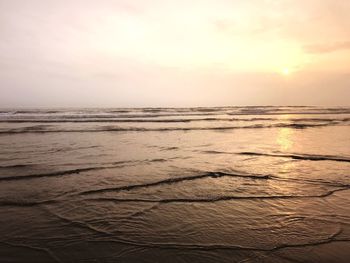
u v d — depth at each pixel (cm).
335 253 339
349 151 1035
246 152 1010
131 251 342
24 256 328
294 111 5072
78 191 557
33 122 2341
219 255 334
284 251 343
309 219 434
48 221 421
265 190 572
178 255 334
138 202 501
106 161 838
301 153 989
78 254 334
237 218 436
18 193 540
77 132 1627
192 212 459
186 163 820
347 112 4612
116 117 3111
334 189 581
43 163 801
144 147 1114
